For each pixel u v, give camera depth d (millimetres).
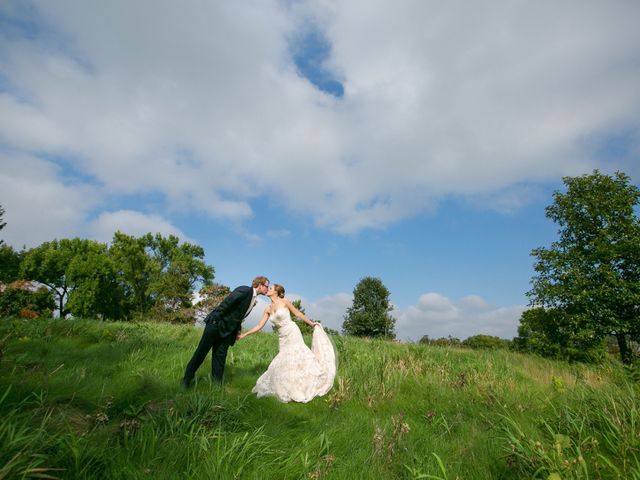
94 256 43531
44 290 12125
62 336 8453
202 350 5668
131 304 46719
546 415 4676
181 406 3830
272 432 3795
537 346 19938
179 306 41656
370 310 49938
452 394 5918
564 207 22219
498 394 5629
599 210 20766
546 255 21625
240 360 8227
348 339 13273
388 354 9211
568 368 9289
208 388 5422
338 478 2969
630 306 19281
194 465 2832
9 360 5105
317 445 3557
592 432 3861
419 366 8039
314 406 5328
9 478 2188
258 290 6246
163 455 2910
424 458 3408
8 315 9984
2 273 39188
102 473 2625
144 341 8320
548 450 3262
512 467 3186
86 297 41156
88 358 6441
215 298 34781
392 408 5262
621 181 21172
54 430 3041
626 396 4359
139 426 3316
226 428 3697
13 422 2875
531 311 21734
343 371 6926
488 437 3951
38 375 4500
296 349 5926
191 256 52281
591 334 18141
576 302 19859
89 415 3562
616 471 2826
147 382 4684
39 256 42812
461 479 3055
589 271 20297
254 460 3113
